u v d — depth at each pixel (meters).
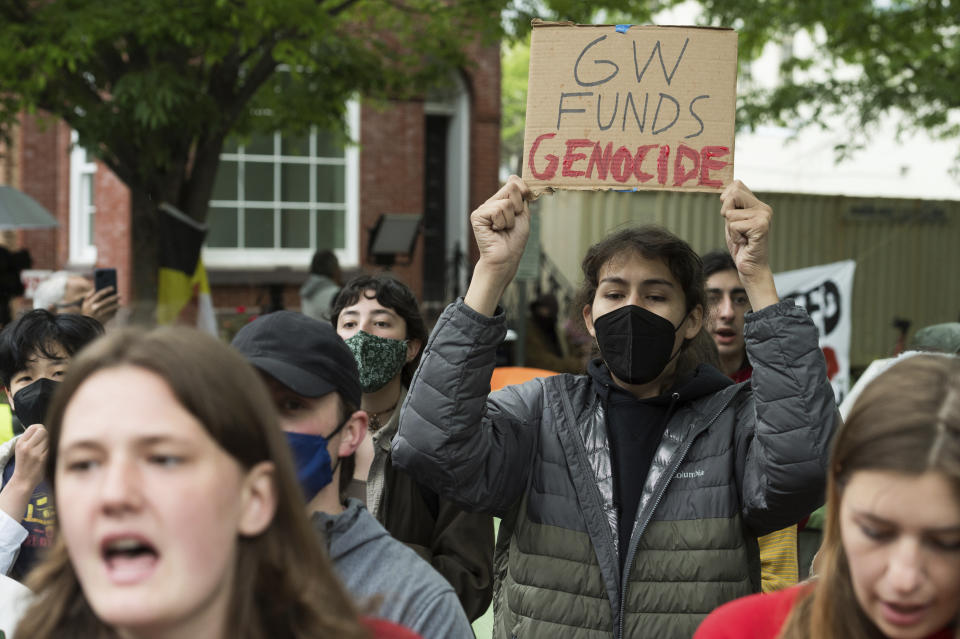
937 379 1.47
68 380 1.38
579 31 2.82
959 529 1.41
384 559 2.11
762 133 19.91
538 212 9.91
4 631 2.22
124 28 7.92
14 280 9.23
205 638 1.38
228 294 14.52
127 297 12.93
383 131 15.37
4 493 2.76
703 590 2.58
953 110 12.07
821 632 1.65
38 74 8.14
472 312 2.62
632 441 2.75
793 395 2.51
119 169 9.31
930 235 13.23
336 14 9.56
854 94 12.31
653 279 2.76
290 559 1.46
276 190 15.01
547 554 2.68
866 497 1.45
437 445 2.59
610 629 2.60
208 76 9.51
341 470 2.28
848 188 20.19
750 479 2.62
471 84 15.89
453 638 2.05
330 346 2.17
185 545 1.32
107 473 1.31
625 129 2.80
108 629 1.47
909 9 10.58
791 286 8.23
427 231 16.27
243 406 1.40
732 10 10.59
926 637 1.50
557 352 12.56
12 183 15.40
